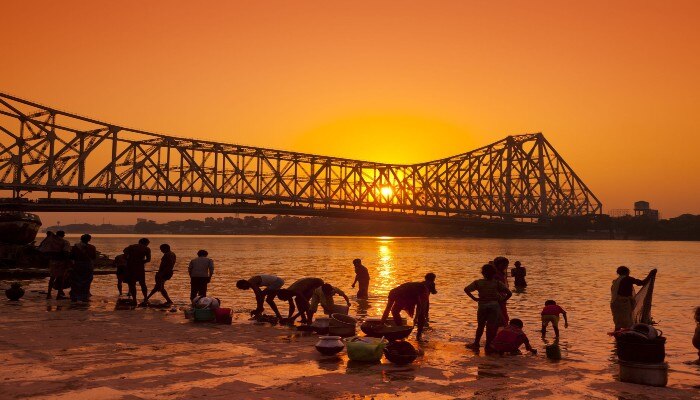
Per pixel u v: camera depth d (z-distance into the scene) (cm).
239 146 12319
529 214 19350
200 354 1078
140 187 10481
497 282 1222
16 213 3597
